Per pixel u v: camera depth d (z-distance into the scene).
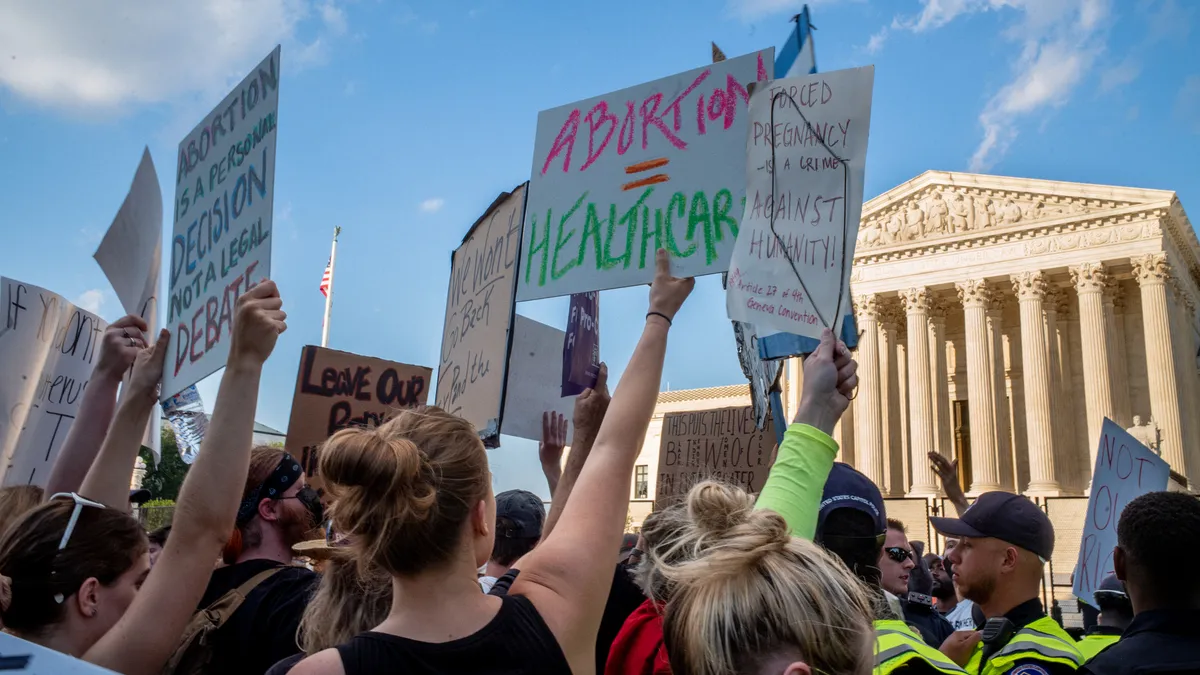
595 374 3.42
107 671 1.56
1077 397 43.91
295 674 1.73
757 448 5.37
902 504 20.64
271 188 3.53
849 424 44.62
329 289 21.78
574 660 1.90
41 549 2.75
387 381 5.40
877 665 2.44
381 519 1.85
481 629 1.83
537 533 4.19
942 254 44.50
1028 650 3.32
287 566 3.14
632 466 2.26
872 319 45.66
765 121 3.28
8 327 4.76
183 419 4.08
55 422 5.04
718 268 3.31
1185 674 2.73
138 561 2.97
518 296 3.83
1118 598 5.05
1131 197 40.19
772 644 1.80
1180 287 44.50
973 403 41.88
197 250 4.01
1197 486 41.78
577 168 3.82
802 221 3.10
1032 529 3.85
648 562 2.83
